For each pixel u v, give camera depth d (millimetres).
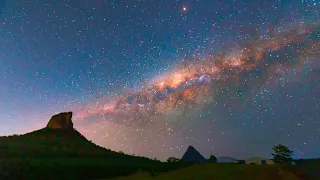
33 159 25438
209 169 18016
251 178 14359
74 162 25516
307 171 13852
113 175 22906
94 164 25312
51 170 21875
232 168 17047
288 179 13516
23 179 19578
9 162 22438
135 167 24922
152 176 19875
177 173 19078
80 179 21656
